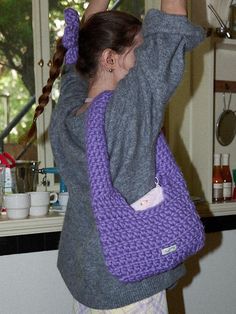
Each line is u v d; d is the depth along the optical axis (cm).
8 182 149
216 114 177
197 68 164
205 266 168
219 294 172
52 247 143
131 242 82
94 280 89
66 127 92
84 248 90
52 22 161
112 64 93
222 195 168
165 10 81
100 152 82
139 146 83
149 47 80
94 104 85
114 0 171
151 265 82
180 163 172
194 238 85
